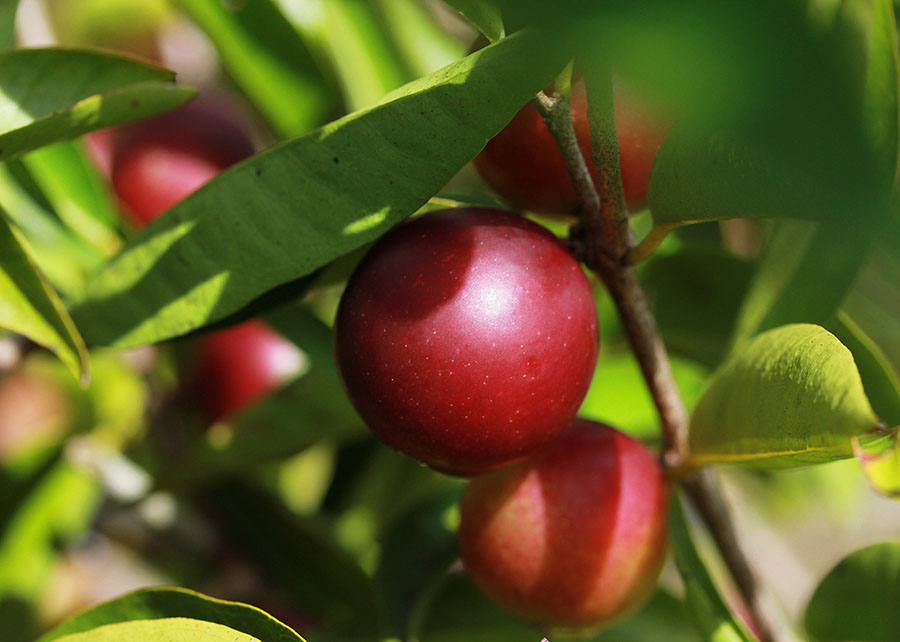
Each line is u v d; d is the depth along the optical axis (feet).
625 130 0.79
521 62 0.75
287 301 0.85
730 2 0.43
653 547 0.85
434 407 0.77
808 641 0.91
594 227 0.80
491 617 0.97
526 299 0.77
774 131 0.43
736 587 0.89
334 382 0.99
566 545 0.84
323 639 0.95
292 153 0.78
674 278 0.97
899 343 0.98
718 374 0.84
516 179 0.81
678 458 0.86
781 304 0.88
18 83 0.80
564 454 0.85
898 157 0.75
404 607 0.95
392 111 0.76
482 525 0.85
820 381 0.76
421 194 0.77
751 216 0.76
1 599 1.16
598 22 0.47
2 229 0.78
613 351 1.01
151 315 0.81
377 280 0.78
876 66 0.74
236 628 0.78
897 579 0.88
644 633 0.99
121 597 0.79
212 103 1.02
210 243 0.80
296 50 1.01
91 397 1.26
